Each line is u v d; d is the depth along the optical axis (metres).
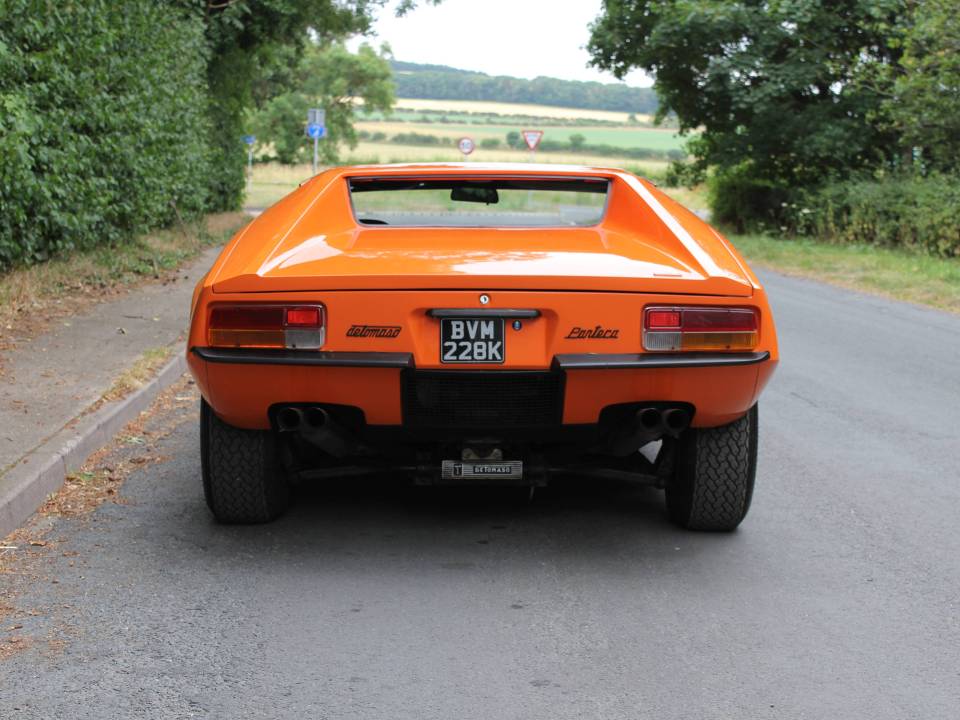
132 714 2.95
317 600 3.79
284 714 2.96
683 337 3.96
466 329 3.93
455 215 4.83
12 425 5.64
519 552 4.34
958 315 12.18
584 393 3.97
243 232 4.75
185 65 16.97
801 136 25.08
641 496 5.18
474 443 4.14
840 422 6.71
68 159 10.16
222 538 4.46
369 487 5.27
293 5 23.69
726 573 4.12
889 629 3.60
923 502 5.08
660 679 3.20
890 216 21.02
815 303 13.17
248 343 3.93
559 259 4.17
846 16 24.97
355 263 4.05
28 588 3.87
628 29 28.31
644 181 5.09
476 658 3.33
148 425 6.35
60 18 10.17
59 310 9.39
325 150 79.81
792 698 3.09
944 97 19.69
